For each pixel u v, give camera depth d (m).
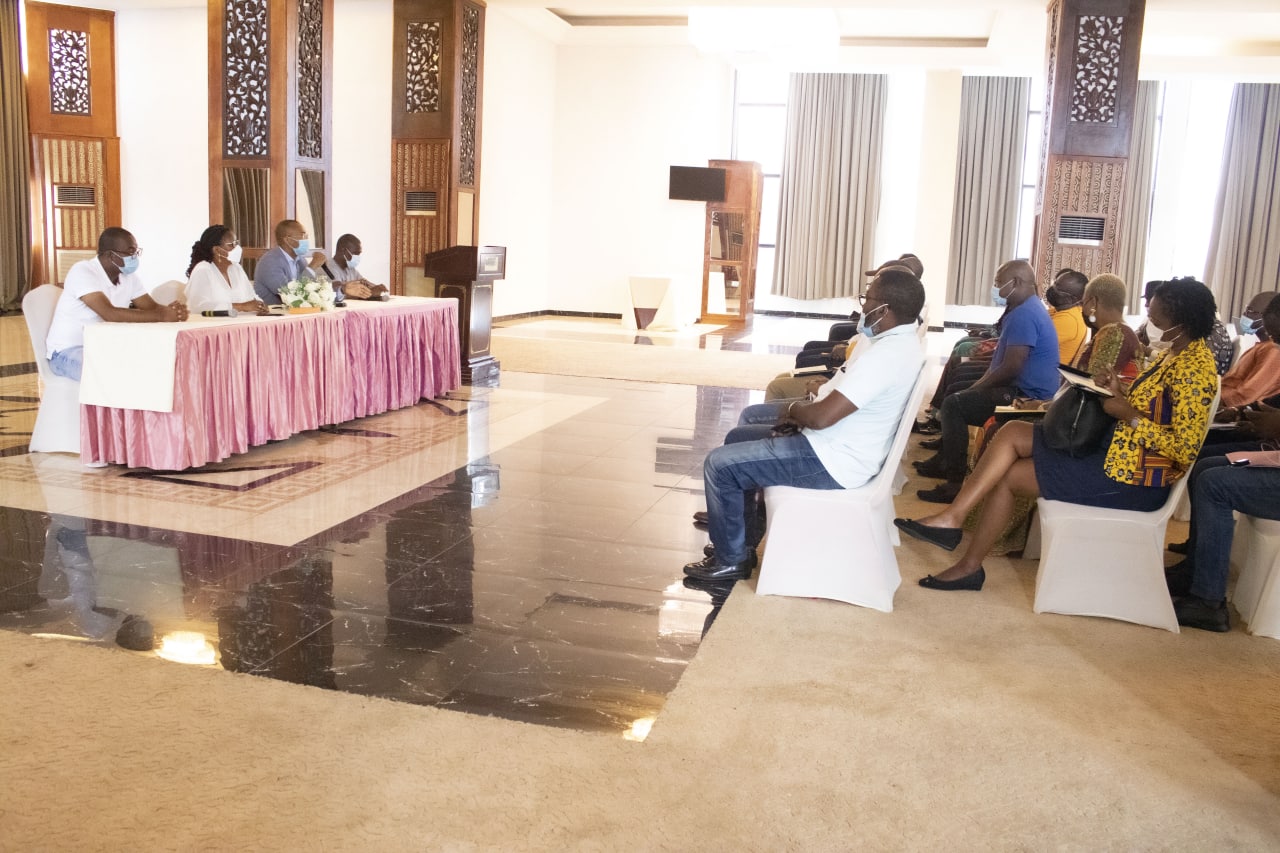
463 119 10.29
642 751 2.46
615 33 13.41
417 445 5.84
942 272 13.84
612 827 2.13
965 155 15.16
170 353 4.72
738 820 2.18
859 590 3.49
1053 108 8.67
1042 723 2.68
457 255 7.97
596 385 8.35
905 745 2.54
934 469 5.58
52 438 5.19
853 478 3.51
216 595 3.41
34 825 2.06
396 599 3.45
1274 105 14.38
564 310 14.94
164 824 2.08
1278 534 3.32
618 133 14.38
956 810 2.26
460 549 4.01
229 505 4.46
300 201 7.84
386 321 6.62
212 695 2.68
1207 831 2.21
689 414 7.20
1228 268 14.78
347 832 2.08
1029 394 5.01
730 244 14.31
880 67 13.77
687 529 4.40
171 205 12.16
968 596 3.66
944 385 6.82
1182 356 3.33
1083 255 8.82
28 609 3.23
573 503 4.75
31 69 11.64
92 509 4.31
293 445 5.70
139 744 2.40
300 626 3.18
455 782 2.29
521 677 2.87
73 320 5.05
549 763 2.38
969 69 13.66
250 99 7.59
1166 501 3.47
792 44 12.20
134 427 4.84
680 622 3.33
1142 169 14.70
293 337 5.63
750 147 16.11
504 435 6.23
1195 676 3.01
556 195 14.70
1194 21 10.72
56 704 2.59
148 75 11.97
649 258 14.54
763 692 2.81
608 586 3.65
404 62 10.05
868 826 2.18
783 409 4.30
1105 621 3.45
